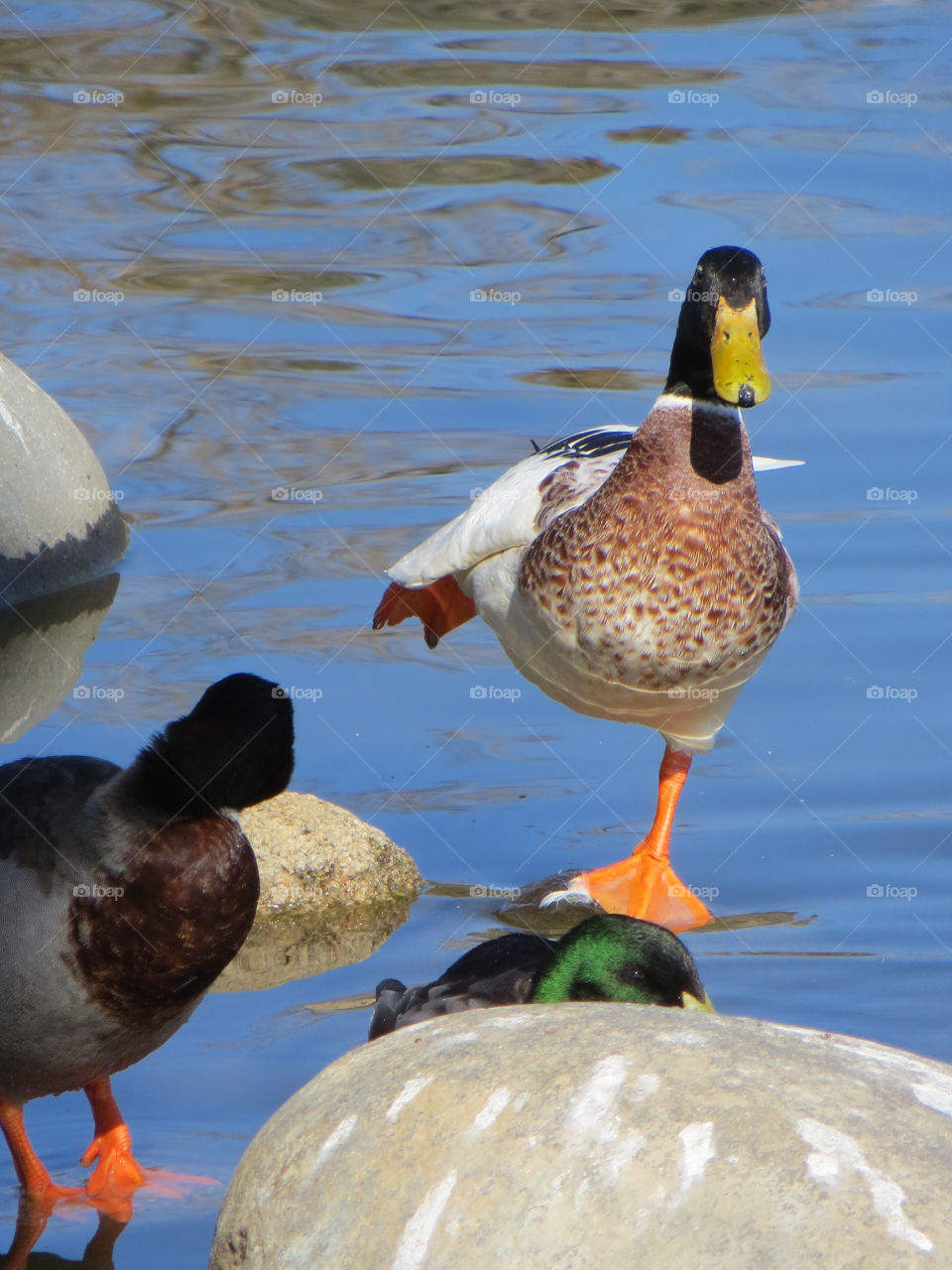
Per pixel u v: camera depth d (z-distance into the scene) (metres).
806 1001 8.59
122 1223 7.14
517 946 8.27
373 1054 6.16
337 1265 5.53
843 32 24.88
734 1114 5.51
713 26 25.36
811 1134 5.43
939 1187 5.30
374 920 9.52
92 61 24.30
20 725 11.05
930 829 10.20
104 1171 7.43
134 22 25.55
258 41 25.08
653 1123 5.51
